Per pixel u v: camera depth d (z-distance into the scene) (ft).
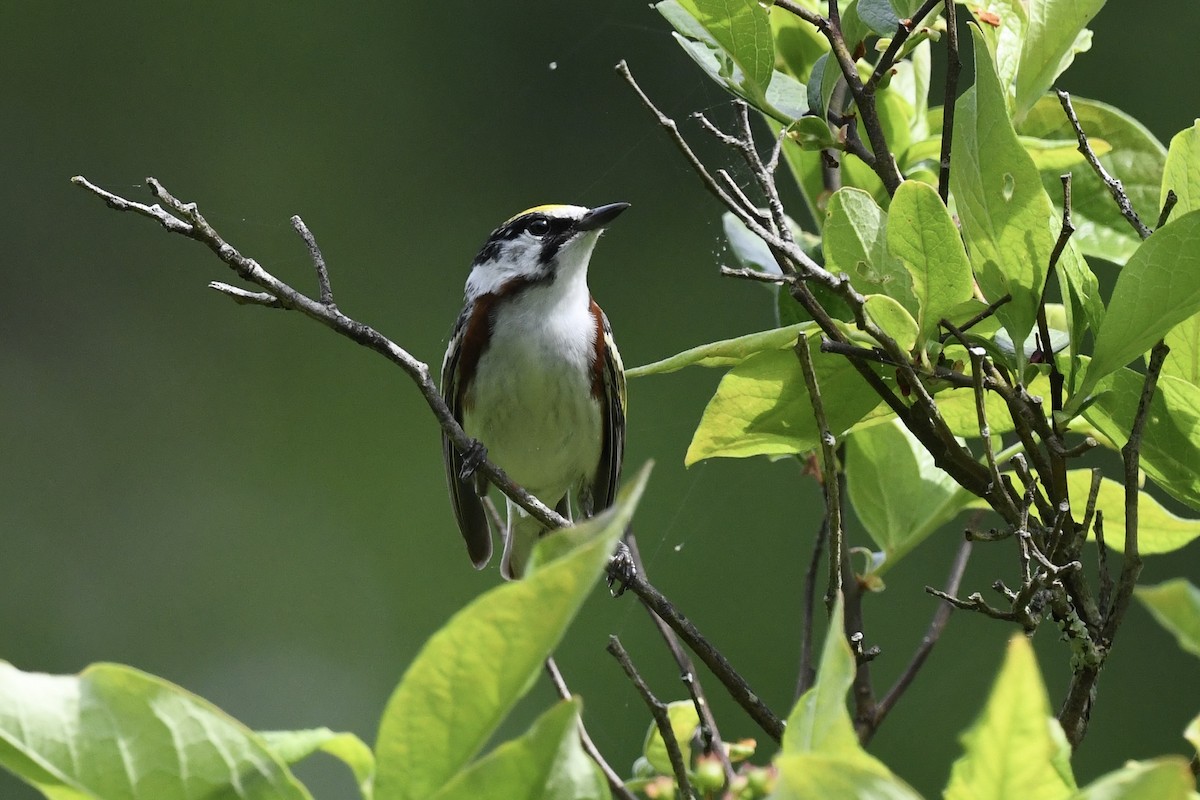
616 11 53.42
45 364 53.98
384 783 9.12
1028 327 14.30
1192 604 7.31
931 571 43.06
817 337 15.39
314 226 55.11
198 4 56.85
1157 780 7.85
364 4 56.54
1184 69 46.88
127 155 55.93
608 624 45.29
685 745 15.99
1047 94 19.66
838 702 9.09
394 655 50.29
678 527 47.83
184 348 54.70
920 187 14.02
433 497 52.13
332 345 54.29
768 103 17.31
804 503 47.14
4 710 9.12
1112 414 14.52
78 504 52.24
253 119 56.24
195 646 50.70
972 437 17.16
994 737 8.25
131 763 9.22
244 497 52.54
